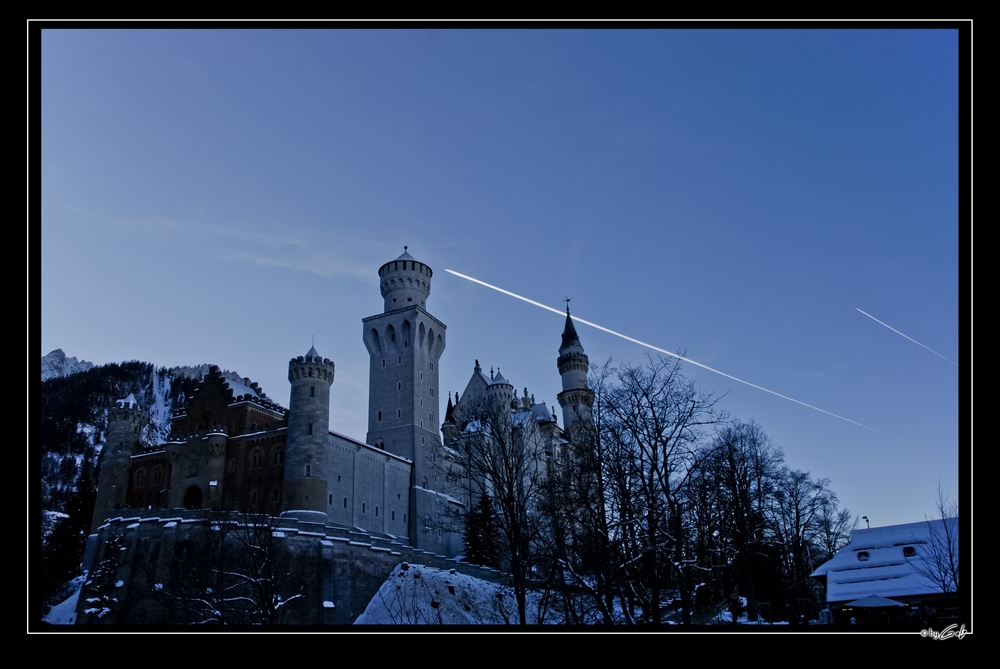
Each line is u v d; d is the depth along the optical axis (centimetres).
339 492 8156
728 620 5138
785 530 6369
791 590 6262
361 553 6944
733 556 4522
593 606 3859
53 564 8025
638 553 3550
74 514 8712
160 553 6019
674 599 4094
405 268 11581
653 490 3534
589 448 3925
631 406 3750
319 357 8106
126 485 8844
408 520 9625
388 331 11138
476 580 7081
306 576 6309
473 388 12188
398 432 10412
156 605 5719
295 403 7944
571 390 10862
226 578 5550
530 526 4428
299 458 7681
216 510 6088
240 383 9650
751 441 6194
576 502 3906
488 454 4900
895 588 4678
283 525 6391
